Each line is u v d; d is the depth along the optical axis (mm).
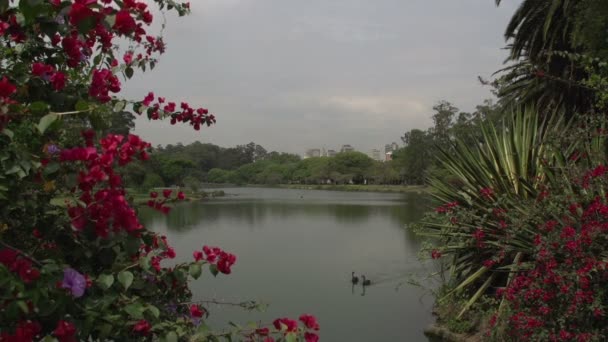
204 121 3355
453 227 7754
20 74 2105
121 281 1939
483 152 8008
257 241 20609
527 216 6129
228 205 45188
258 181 125312
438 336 7812
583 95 12367
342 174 102562
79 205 1889
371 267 14516
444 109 56281
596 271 4734
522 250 6273
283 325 2352
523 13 13602
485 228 7156
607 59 8773
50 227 2158
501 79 8570
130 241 2070
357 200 52656
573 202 5531
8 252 1597
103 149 1995
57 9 1896
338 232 23766
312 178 109250
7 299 1546
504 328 6023
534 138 8023
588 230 4832
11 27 2193
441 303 8398
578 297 4645
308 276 13422
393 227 25625
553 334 4965
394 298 10922
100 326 1879
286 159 141500
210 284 11922
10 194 1990
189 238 21203
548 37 12922
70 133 2488
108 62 2750
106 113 2645
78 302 1868
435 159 10430
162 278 2521
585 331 4832
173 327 2199
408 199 53719
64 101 2262
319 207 41750
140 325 2061
